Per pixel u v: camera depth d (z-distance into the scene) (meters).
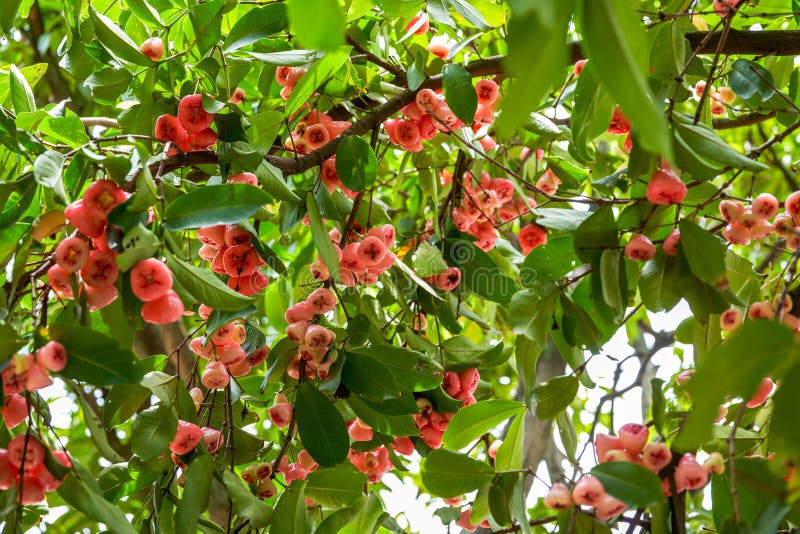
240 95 1.98
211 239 1.58
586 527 1.49
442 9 1.72
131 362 1.35
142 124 1.74
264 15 1.67
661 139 0.85
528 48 0.86
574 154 1.98
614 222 1.54
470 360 1.82
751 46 1.78
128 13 1.96
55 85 2.85
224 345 1.68
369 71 1.85
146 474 1.74
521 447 1.71
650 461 1.44
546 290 1.58
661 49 1.61
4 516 1.35
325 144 1.72
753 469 1.47
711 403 1.07
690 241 1.48
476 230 2.05
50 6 2.92
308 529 1.60
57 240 1.54
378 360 1.58
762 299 1.75
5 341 1.29
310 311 1.62
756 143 2.77
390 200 2.65
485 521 1.84
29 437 1.34
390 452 1.85
